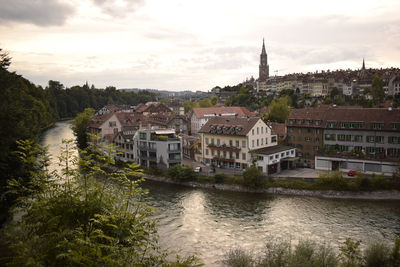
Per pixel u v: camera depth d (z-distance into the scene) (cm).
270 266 2756
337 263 2731
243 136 7131
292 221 4650
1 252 2520
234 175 6612
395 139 6469
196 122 12838
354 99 16038
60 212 1736
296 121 7869
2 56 3559
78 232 1555
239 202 5556
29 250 1481
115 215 1753
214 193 6122
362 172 6512
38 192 1909
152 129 8212
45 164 2114
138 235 1709
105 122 11169
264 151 6994
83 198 1922
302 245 2878
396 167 6094
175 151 7350
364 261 2902
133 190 1991
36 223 1705
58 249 1480
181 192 6222
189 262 1770
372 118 6812
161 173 7275
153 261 1758
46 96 19250
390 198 5512
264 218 4788
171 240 4075
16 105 3466
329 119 7331
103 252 1647
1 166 3042
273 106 12012
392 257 2744
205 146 8050
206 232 4312
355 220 4638
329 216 4816
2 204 3216
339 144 7169
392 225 4431
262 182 6125
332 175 5875
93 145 2130
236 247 3859
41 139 11831
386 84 18000
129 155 8438
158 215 4934
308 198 5694
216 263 3494
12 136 3269
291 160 7038
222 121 7906
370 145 6775
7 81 3525
